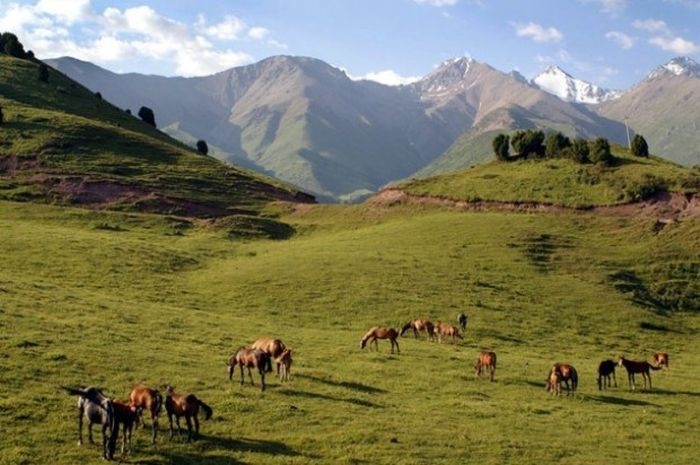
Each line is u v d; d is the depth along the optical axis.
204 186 110.69
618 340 51.91
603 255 72.81
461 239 77.69
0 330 33.59
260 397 29.38
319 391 31.39
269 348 33.22
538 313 55.84
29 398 25.83
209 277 62.00
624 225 81.56
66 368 29.62
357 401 30.28
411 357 40.75
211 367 33.50
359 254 71.12
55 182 97.94
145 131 148.62
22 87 142.25
